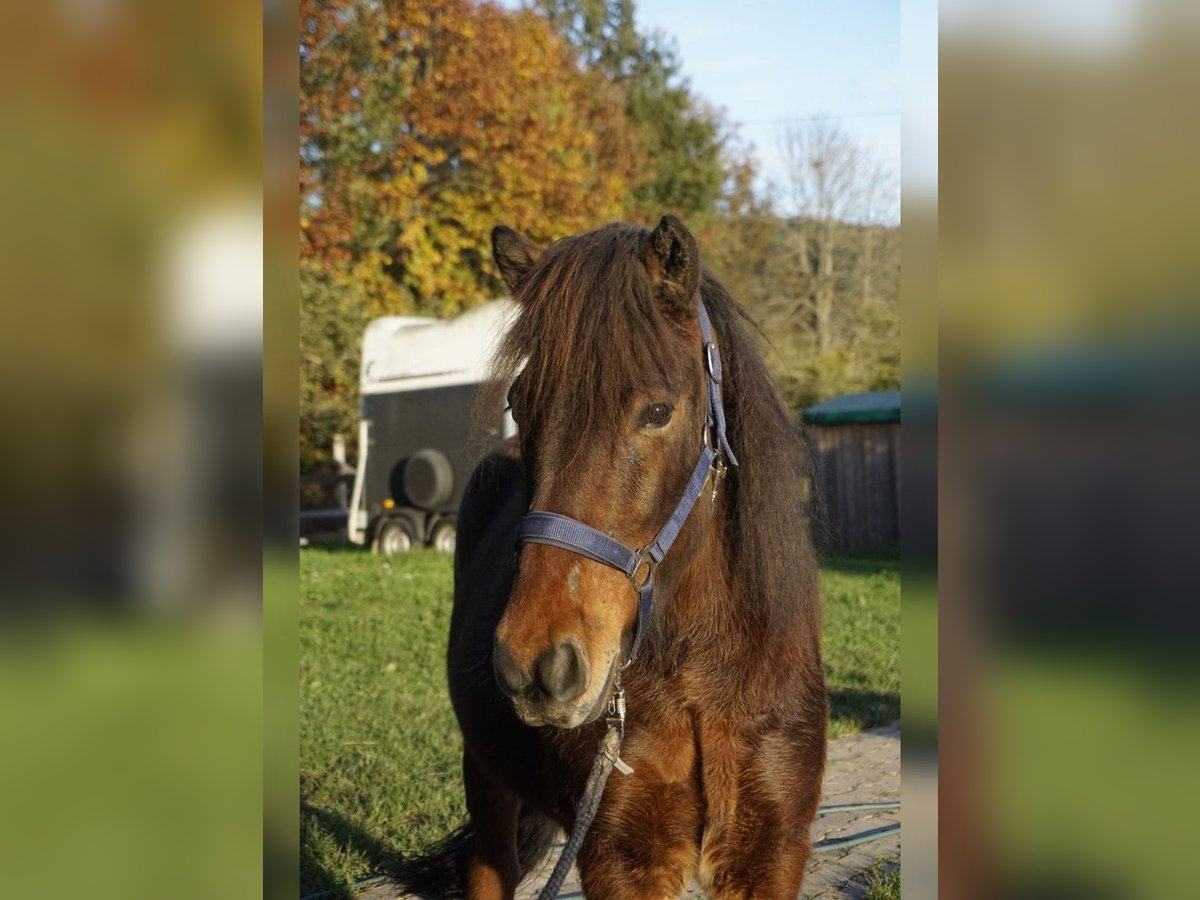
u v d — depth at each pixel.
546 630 1.91
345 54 16.52
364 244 17.67
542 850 3.53
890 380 21.06
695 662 2.30
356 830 4.30
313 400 16.64
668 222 2.14
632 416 2.00
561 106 19.47
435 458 13.58
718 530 2.34
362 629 8.15
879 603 9.39
